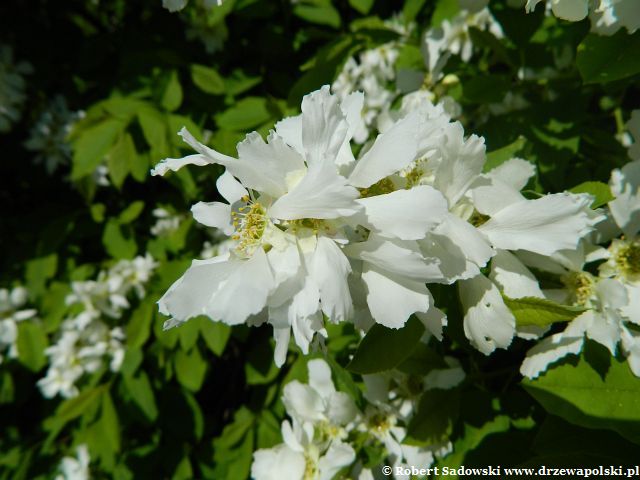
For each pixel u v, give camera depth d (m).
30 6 0.35
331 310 0.13
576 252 0.16
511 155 0.17
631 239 0.17
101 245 0.34
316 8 0.29
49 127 0.35
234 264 0.14
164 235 0.32
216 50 0.30
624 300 0.15
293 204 0.14
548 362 0.15
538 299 0.14
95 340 0.31
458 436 0.18
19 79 0.34
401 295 0.14
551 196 0.14
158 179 0.34
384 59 0.29
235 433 0.29
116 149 0.27
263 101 0.27
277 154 0.14
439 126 0.14
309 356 0.22
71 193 0.37
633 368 0.15
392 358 0.15
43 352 0.31
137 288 0.30
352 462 0.19
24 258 0.34
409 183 0.15
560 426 0.16
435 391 0.18
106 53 0.32
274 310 0.14
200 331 0.29
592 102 0.23
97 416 0.30
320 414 0.20
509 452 0.17
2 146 0.38
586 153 0.22
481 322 0.15
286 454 0.19
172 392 0.31
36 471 0.34
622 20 0.15
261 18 0.30
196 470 0.33
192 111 0.28
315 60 0.21
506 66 0.24
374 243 0.14
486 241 0.14
